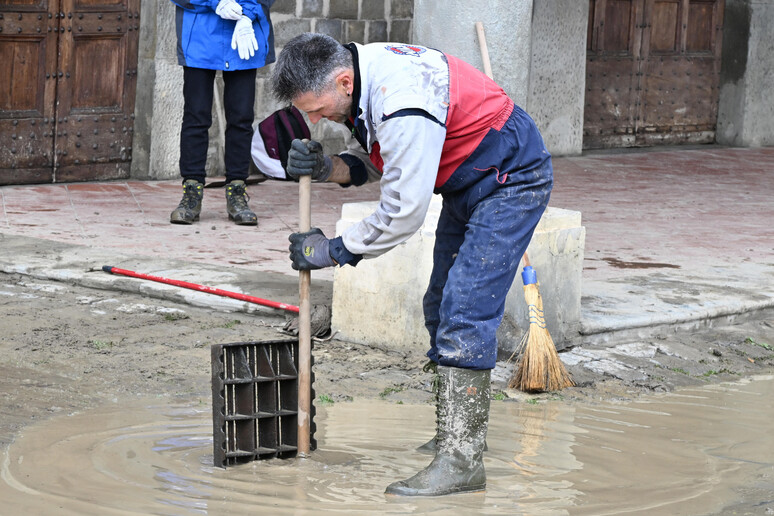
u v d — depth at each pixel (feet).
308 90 13.76
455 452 14.19
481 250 14.03
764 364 21.94
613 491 14.44
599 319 22.48
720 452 16.42
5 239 28.81
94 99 40.19
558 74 50.98
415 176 13.43
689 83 58.18
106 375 18.80
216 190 40.04
